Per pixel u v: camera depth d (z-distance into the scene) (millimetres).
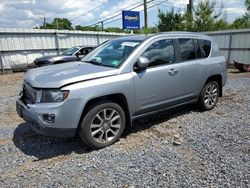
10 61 17281
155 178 3254
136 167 3518
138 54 4438
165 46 4902
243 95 7629
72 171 3455
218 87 6172
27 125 5270
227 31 16703
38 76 4062
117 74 4160
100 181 3209
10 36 17172
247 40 15656
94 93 3852
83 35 20719
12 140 4508
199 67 5465
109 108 4113
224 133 4648
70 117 3715
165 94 4848
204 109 5938
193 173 3357
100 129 4066
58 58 12281
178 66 5016
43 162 3717
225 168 3459
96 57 4910
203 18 27484
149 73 4512
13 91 9648
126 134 4664
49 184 3164
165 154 3879
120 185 3119
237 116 5621
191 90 5410
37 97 3801
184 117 5559
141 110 4535
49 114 3625
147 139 4441
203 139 4395
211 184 3117
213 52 5953
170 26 28844
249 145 4148
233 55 16594
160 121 5320
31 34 18078
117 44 4977
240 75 12609
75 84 3764
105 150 4047
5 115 6078
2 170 3512
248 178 3225
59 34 19406
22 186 3137
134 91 4324
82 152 4004
